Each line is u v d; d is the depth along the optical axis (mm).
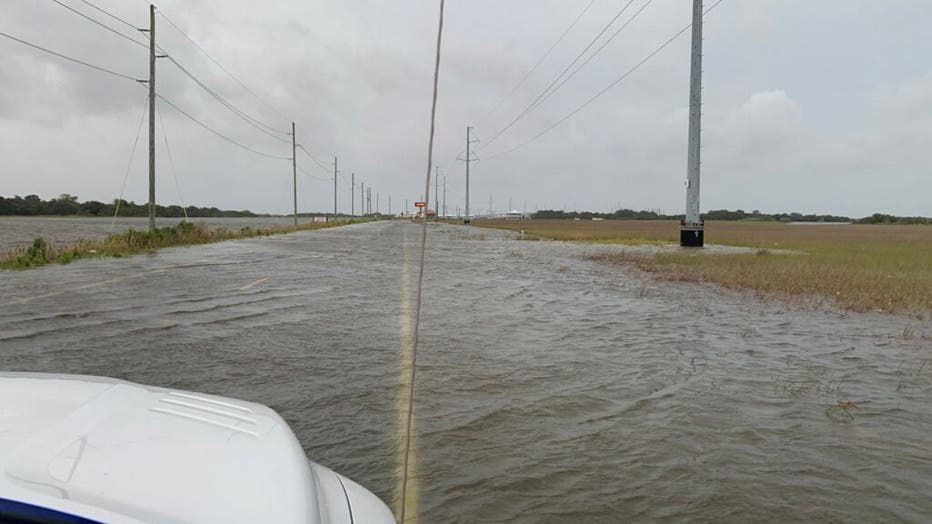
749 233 64250
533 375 6949
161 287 14219
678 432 5191
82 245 25375
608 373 7109
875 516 3799
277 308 11500
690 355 8133
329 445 4750
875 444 4988
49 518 1396
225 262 21906
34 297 12219
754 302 13570
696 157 34125
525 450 4727
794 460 4637
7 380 2311
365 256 27062
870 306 12961
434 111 2230
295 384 6371
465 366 7289
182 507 1559
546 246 38406
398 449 4688
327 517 1916
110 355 7430
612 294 14703
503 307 12281
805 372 7316
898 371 7422
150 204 30875
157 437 1922
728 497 4012
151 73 30484
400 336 9023
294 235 52875
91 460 1698
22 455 1638
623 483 4188
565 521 3662
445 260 25781
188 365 7047
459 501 3871
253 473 1810
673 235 54750
